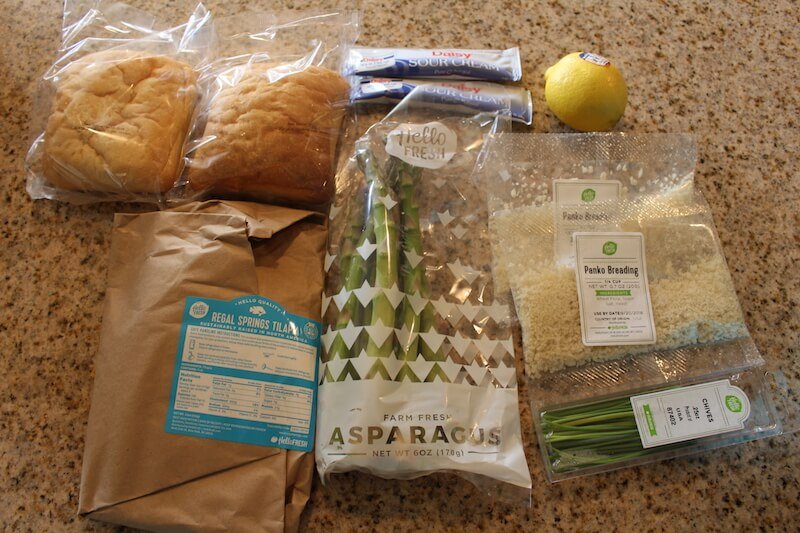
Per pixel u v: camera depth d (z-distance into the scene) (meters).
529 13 0.89
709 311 0.70
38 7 0.85
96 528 0.62
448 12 0.88
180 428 0.61
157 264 0.66
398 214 0.72
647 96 0.85
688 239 0.73
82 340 0.69
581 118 0.76
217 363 0.63
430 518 0.64
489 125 0.80
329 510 0.64
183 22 0.86
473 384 0.66
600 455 0.66
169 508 0.60
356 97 0.80
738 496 0.66
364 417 0.61
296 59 0.81
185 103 0.74
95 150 0.69
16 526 0.62
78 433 0.66
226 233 0.66
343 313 0.66
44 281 0.71
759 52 0.88
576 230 0.72
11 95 0.80
